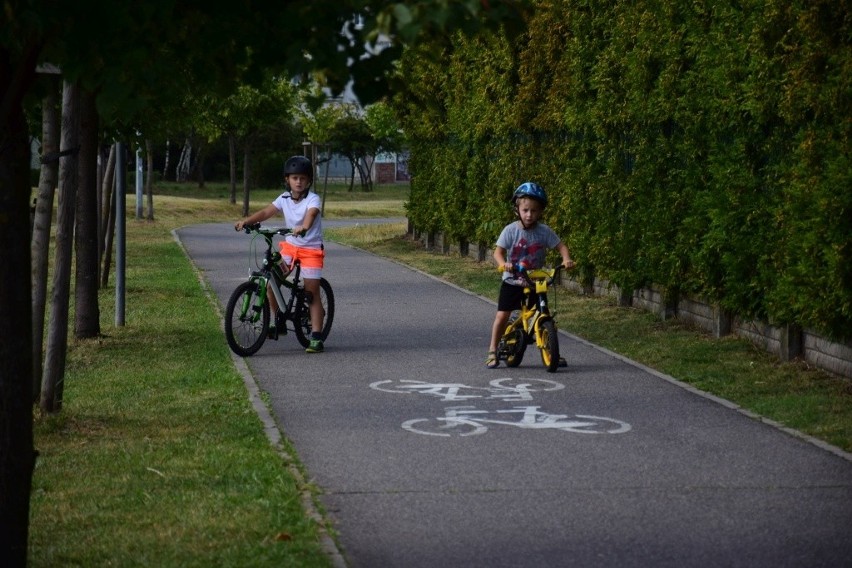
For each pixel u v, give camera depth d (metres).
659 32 18.78
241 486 8.91
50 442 10.62
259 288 16.31
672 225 18.62
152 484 9.00
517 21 5.92
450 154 34.44
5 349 6.69
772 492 8.90
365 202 97.00
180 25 6.77
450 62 33.16
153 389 13.40
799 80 13.66
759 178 15.41
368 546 7.55
